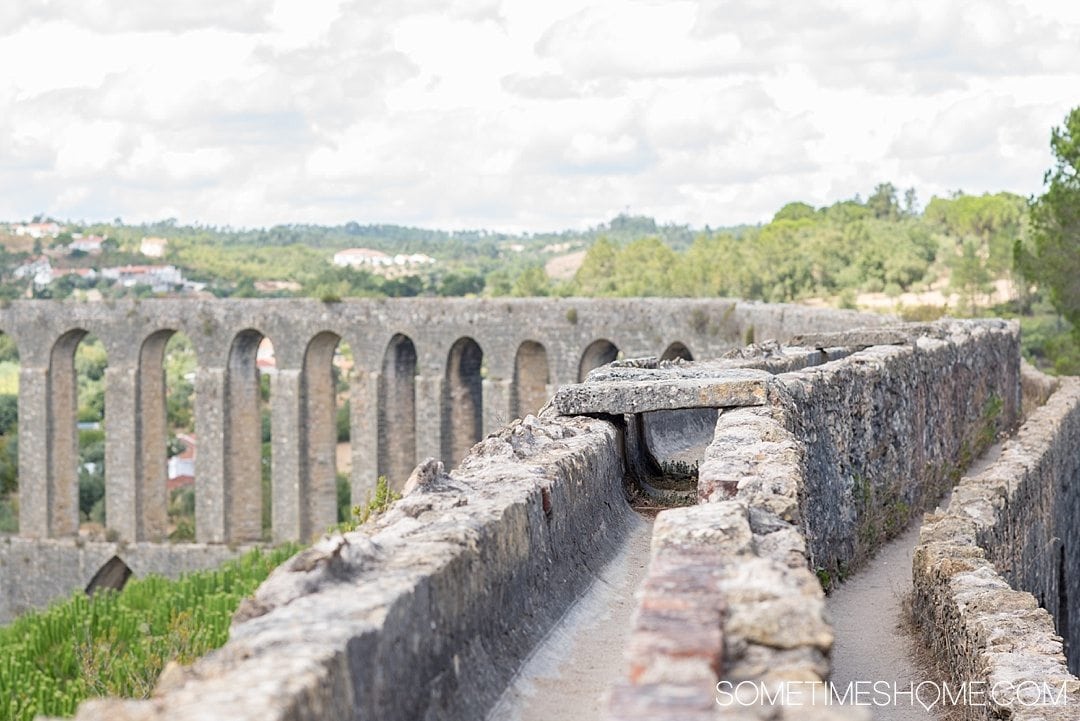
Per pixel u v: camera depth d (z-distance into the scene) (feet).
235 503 232.94
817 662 20.98
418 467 34.19
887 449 73.46
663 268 421.59
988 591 49.90
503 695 28.43
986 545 62.39
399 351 224.94
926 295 382.42
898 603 58.75
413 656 24.23
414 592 24.48
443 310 215.51
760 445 41.14
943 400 92.22
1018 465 80.94
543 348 214.69
